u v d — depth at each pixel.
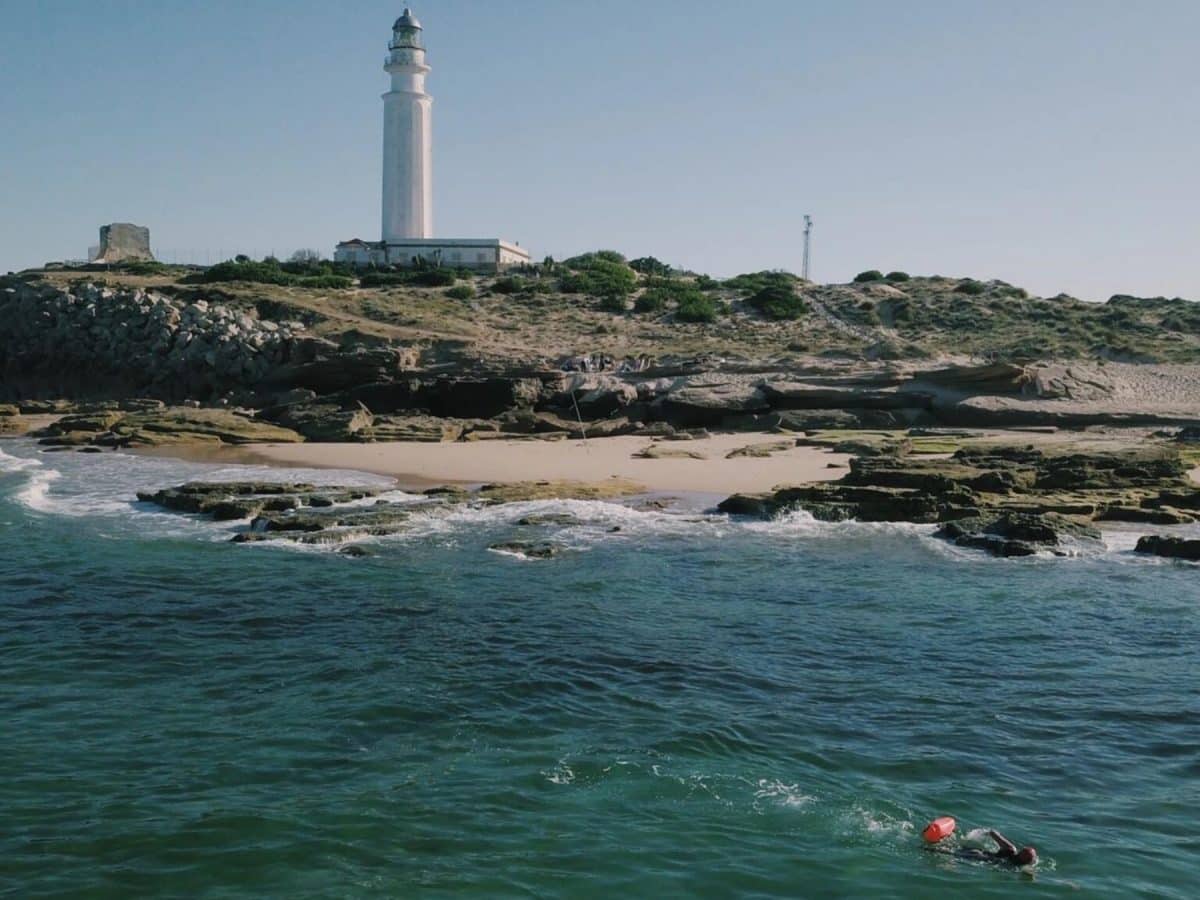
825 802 12.29
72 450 48.19
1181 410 50.31
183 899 10.24
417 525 29.44
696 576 23.61
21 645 18.48
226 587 22.61
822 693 15.98
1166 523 28.64
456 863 10.88
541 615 20.36
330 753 13.73
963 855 11.10
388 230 98.19
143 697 15.88
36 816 11.91
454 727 14.59
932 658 17.64
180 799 12.38
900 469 33.06
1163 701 15.60
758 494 31.95
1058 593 21.86
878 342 70.69
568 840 11.36
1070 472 32.72
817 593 22.05
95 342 71.62
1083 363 60.06
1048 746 13.98
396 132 96.25
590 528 29.02
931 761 13.48
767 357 64.06
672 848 11.20
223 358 67.50
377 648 18.28
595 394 56.66
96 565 24.67
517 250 104.19
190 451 47.44
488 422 53.75
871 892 10.38
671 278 96.31
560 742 14.05
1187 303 83.56
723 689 16.16
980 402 51.78
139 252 108.12
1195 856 11.09
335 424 52.03
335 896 10.26
